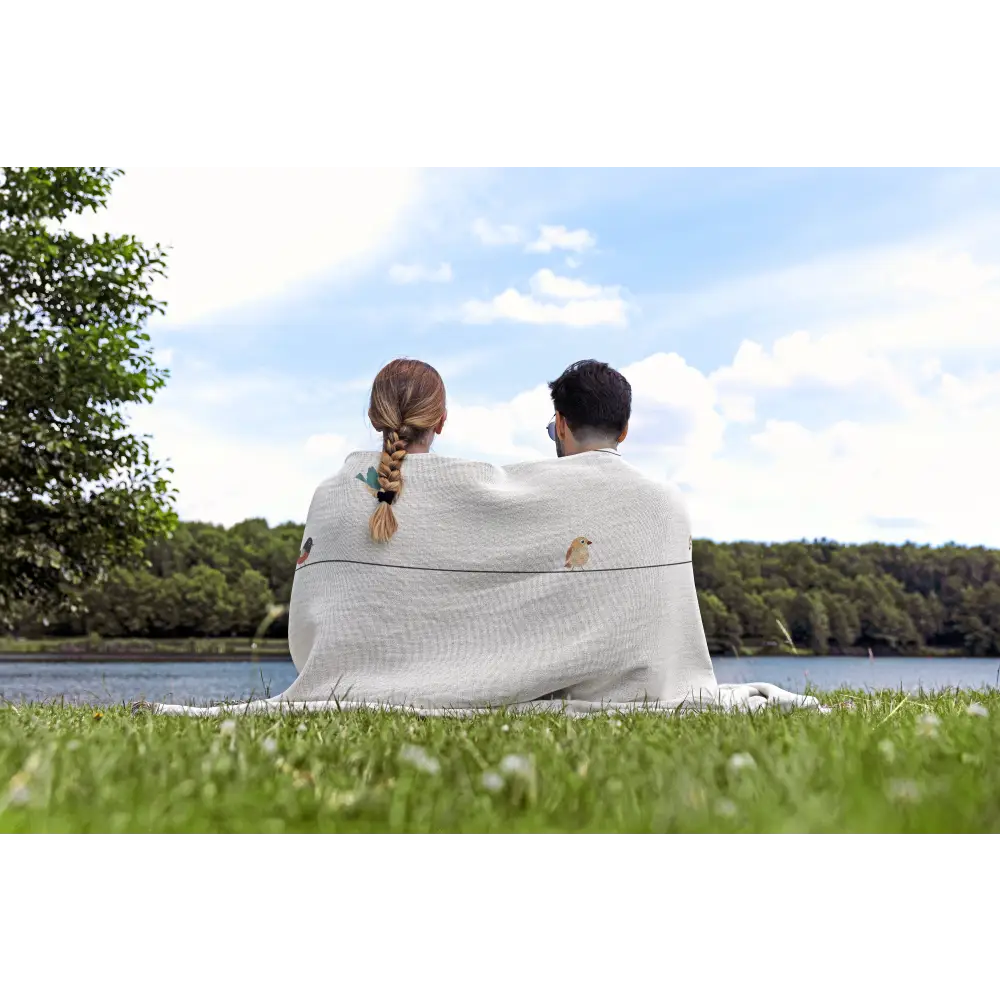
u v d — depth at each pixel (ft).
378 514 10.77
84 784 5.49
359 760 6.30
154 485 48.03
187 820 4.86
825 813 4.82
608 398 11.64
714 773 5.74
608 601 10.75
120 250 49.16
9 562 44.91
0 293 46.88
